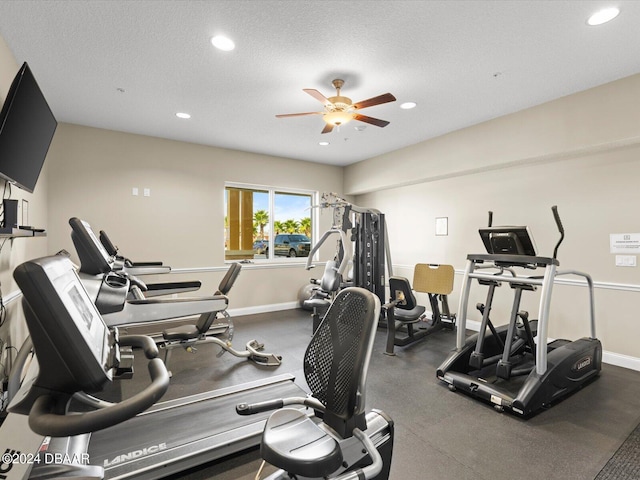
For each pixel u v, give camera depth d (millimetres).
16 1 1933
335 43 2379
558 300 3631
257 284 5496
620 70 2787
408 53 2506
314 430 1291
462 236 4656
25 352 1549
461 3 1974
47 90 3119
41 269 633
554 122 3357
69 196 4004
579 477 1721
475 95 3252
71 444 1562
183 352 3664
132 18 2098
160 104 3445
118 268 2584
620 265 3203
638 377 2934
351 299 1400
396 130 4277
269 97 3279
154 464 1616
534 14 2072
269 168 5590
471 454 1908
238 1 1951
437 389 2754
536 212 3832
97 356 736
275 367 3232
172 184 4695
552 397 2410
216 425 1972
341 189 6473
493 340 3215
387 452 1505
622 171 3182
